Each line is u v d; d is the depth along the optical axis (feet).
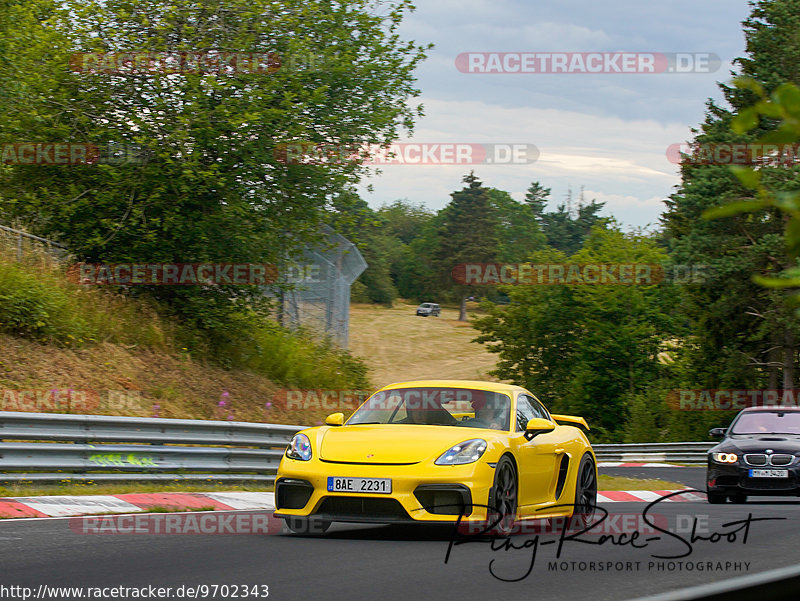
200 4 137.49
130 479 81.51
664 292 387.96
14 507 62.28
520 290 419.54
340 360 191.31
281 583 36.70
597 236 413.59
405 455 52.08
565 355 414.41
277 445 99.71
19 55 135.44
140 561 42.16
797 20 269.03
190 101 134.51
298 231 149.69
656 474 166.09
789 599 8.68
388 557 44.52
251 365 156.56
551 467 60.80
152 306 145.79
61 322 123.24
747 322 307.17
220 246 142.31
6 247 126.72
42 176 140.36
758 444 95.25
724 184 266.77
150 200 136.98
